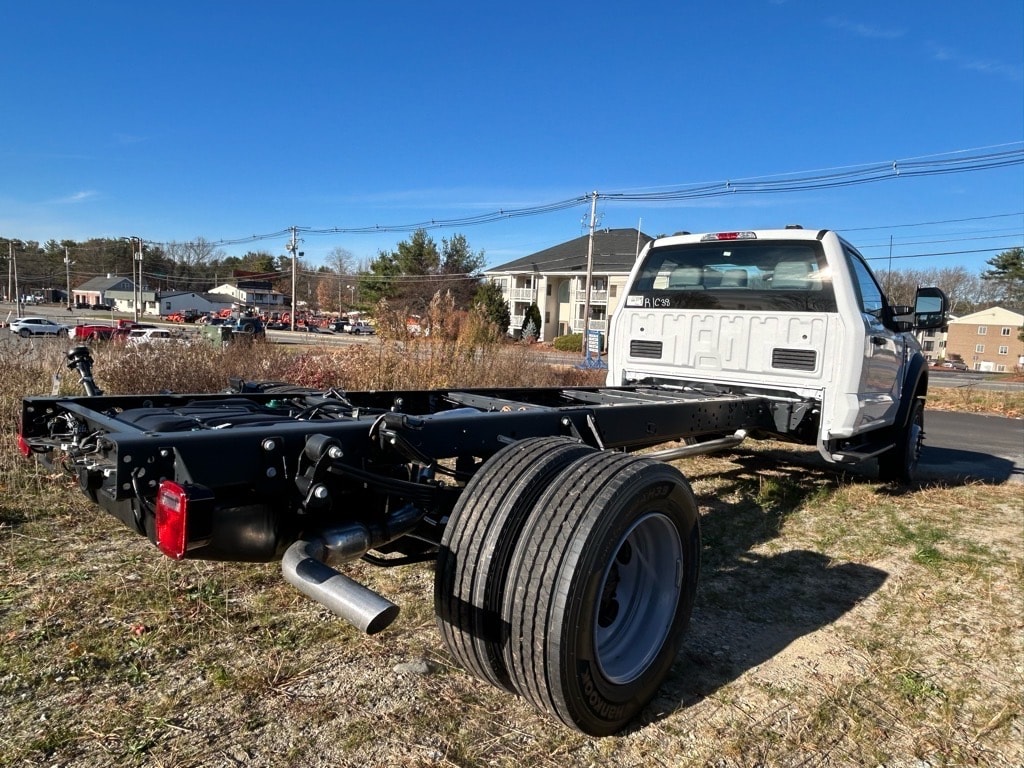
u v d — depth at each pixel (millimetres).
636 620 2711
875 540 4930
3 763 2217
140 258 67125
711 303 5773
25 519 4457
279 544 2471
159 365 8883
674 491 2652
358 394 4000
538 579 2240
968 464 8664
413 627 3277
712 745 2502
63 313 79125
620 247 62344
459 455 2932
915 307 6266
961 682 3023
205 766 2254
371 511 2818
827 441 5164
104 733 2393
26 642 2953
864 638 3408
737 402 4871
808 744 2529
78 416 2787
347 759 2320
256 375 9594
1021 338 54156
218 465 2248
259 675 2791
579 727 2342
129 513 2336
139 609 3301
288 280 118500
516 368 12867
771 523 5238
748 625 3523
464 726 2531
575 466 2480
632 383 6348
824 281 5199
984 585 4141
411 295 60719
